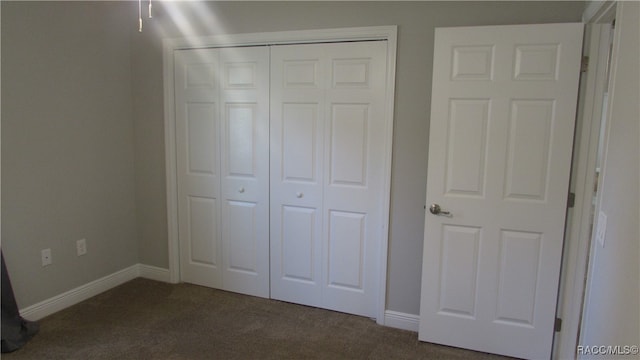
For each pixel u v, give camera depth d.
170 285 3.30
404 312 2.68
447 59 2.29
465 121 2.30
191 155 3.17
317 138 2.79
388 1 2.48
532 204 2.25
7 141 2.46
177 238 3.30
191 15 2.99
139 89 3.23
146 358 2.29
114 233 3.22
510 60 2.19
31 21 2.54
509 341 2.38
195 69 3.05
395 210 2.62
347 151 2.72
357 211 2.76
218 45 2.95
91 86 2.95
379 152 2.65
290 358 2.32
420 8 2.42
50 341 2.43
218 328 2.63
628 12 1.35
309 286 2.96
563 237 2.24
